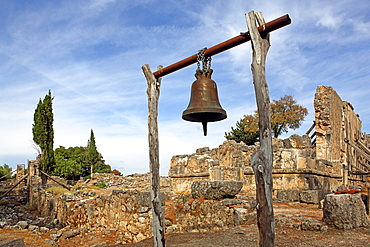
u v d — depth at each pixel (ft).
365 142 132.26
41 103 122.11
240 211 37.27
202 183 42.01
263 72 17.67
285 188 62.90
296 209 44.32
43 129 119.96
